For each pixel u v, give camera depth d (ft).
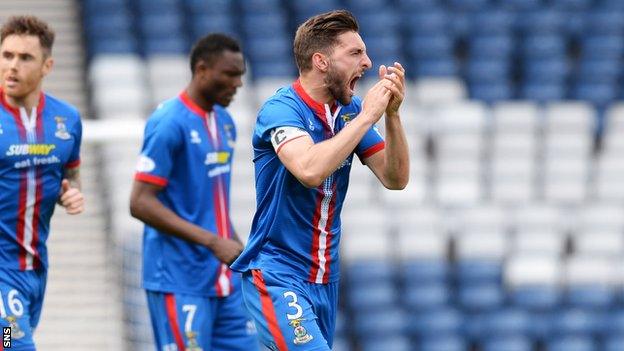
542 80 173.47
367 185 151.02
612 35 178.19
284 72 164.76
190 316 73.56
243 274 60.03
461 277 145.89
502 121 163.22
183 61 156.66
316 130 57.41
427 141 160.25
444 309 142.20
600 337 143.54
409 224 147.43
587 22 178.60
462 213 150.30
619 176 160.66
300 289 58.29
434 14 175.11
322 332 60.64
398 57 171.22
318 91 57.47
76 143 67.82
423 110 163.84
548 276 145.89
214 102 73.92
